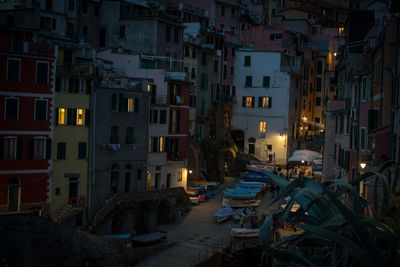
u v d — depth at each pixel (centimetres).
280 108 7462
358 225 1004
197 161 5862
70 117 3959
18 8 5112
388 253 1069
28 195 3722
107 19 6053
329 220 1077
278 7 10625
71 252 2750
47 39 4553
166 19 6016
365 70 3319
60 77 3894
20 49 3762
